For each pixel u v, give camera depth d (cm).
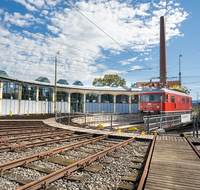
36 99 3209
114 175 455
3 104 2586
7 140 809
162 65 4728
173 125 1766
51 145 774
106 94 4359
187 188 363
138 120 2278
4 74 2691
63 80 4147
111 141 941
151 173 449
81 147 762
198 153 637
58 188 370
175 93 2256
